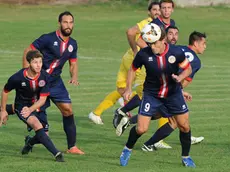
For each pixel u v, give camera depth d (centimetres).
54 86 2334
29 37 7419
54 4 10144
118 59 5903
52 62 2333
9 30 7800
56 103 2339
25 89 2153
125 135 2720
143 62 2034
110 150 2400
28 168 2069
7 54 6150
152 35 1969
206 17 9188
